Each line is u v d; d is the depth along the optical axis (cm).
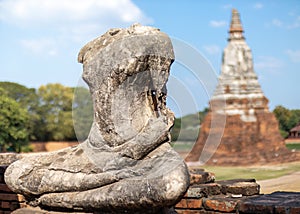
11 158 841
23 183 604
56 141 4853
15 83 4881
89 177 552
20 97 4847
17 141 3816
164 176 488
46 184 586
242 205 489
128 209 519
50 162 602
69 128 4791
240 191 649
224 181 723
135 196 500
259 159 2291
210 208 606
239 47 2667
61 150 618
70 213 573
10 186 617
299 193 546
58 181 577
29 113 4788
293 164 2148
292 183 1213
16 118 3753
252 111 2480
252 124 2442
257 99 2525
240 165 2234
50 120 4812
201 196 622
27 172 605
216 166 2202
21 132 3784
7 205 737
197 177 689
